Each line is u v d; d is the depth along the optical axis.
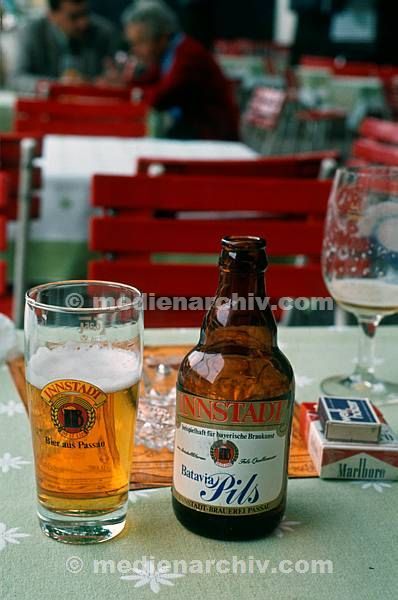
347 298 0.86
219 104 3.72
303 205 1.32
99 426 0.54
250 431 0.54
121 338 0.56
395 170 0.86
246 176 1.59
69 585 0.52
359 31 11.36
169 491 0.64
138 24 3.83
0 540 0.56
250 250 0.56
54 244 1.93
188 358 0.57
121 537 0.57
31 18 4.67
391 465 0.67
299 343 1.00
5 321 0.92
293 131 7.83
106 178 1.26
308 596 0.51
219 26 12.53
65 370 0.53
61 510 0.55
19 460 0.68
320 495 0.64
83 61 4.70
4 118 3.34
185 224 1.27
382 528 0.60
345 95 7.41
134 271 1.23
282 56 11.32
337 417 0.68
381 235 0.86
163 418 0.75
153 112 3.75
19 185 1.71
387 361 0.96
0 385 0.84
